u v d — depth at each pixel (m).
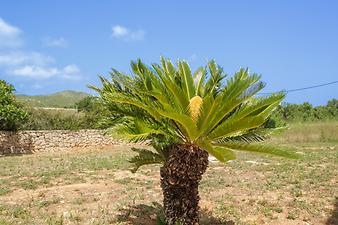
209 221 9.51
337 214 10.31
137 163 8.88
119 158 20.52
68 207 10.29
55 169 16.30
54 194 11.68
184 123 6.96
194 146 7.61
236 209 10.68
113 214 9.73
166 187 7.98
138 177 14.87
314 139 30.69
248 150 7.32
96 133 27.88
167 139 7.46
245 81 7.32
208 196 12.03
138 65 8.20
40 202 10.55
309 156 21.23
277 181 14.33
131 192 12.22
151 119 7.85
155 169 16.81
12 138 23.58
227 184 13.68
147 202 11.08
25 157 21.34
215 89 8.90
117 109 8.02
